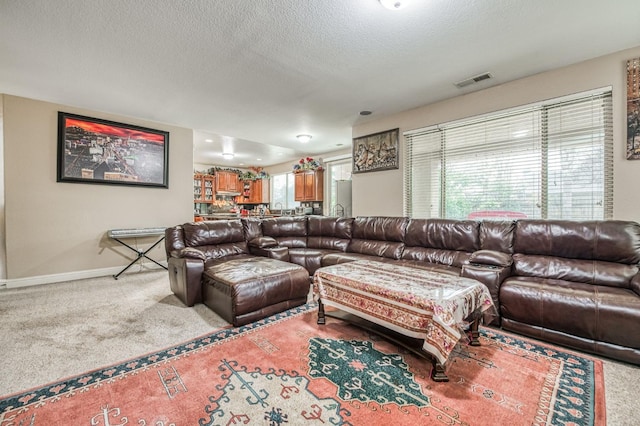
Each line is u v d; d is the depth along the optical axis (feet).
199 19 6.68
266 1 6.10
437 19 6.74
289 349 6.31
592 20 6.83
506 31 7.26
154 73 9.41
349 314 7.82
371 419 4.22
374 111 13.37
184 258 9.23
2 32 7.07
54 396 4.78
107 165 13.43
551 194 9.63
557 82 9.32
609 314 5.83
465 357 6.00
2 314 8.48
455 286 6.42
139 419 4.25
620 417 4.25
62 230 12.42
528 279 7.54
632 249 7.06
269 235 14.02
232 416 4.29
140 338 6.91
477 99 11.10
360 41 7.65
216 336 6.99
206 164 29.27
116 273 13.78
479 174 11.27
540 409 4.42
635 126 8.02
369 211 15.01
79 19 6.62
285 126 15.64
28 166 11.64
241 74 9.54
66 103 12.09
